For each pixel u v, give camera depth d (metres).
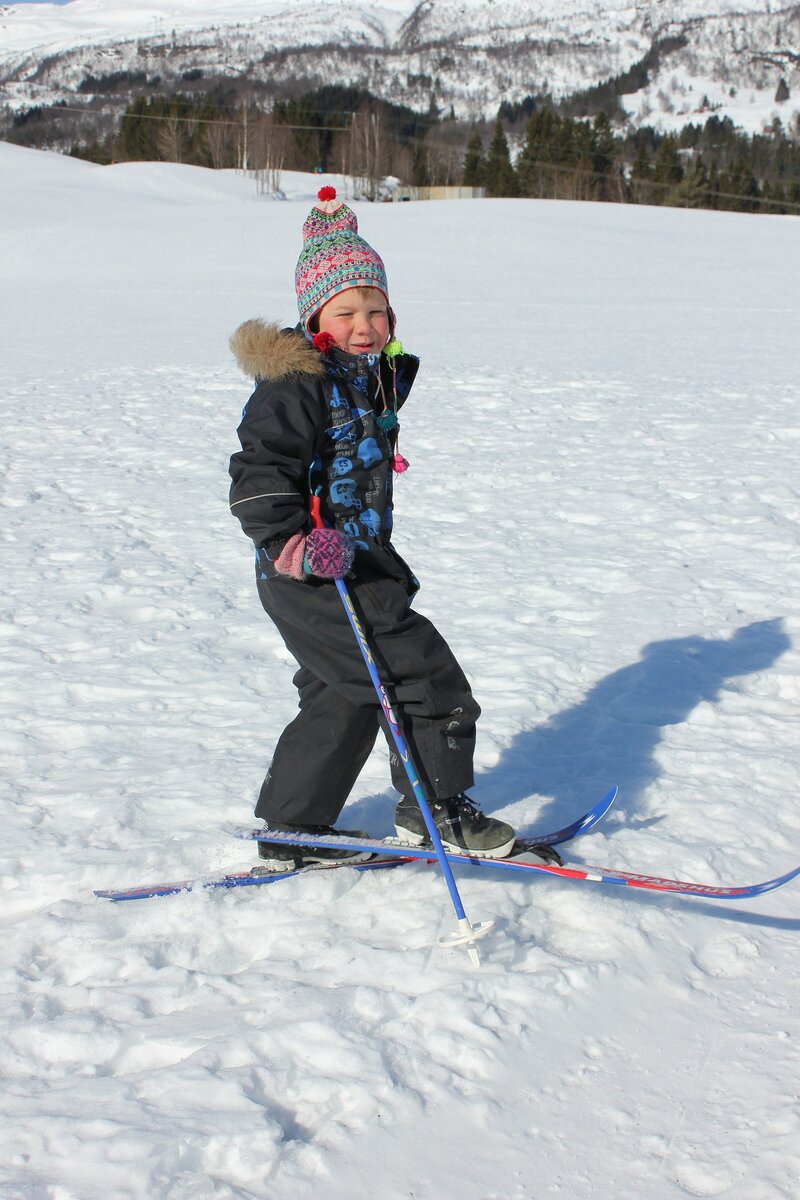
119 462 8.05
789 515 6.15
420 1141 1.81
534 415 9.59
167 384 12.15
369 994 2.13
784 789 3.06
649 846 2.74
